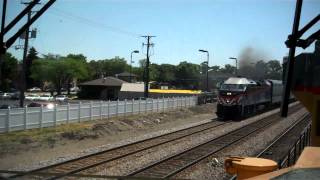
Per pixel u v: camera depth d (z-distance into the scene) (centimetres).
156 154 2095
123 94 9400
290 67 505
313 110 551
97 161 1870
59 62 12131
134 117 3956
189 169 1723
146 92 7431
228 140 2673
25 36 4269
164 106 5000
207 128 3438
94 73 17262
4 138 2392
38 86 14625
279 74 8650
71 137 2694
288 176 290
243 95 4447
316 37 533
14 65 12225
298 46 539
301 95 556
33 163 1842
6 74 11706
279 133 3100
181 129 3338
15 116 2648
